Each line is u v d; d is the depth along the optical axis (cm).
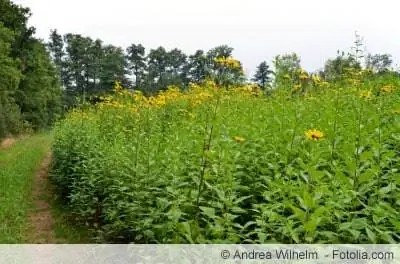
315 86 803
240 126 578
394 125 520
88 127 1134
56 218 819
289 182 385
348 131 491
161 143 613
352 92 689
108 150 763
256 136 533
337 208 337
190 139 584
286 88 699
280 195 372
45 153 2073
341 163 433
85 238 673
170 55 6303
